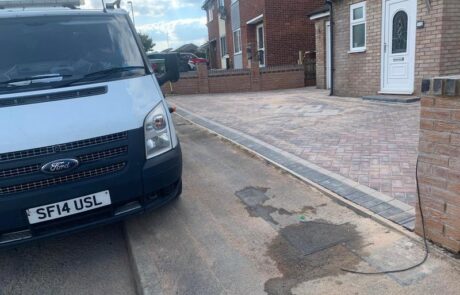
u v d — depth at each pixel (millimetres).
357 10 10766
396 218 3523
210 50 32094
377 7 9961
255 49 21234
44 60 3740
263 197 4398
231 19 24500
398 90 9711
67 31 4004
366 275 2814
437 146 2859
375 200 3941
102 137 3174
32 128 3039
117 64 3896
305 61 17172
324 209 3957
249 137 7148
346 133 6711
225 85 16969
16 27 3883
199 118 9883
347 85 11570
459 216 2797
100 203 3215
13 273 3357
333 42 11922
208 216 4020
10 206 2955
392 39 9672
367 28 10398
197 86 16875
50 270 3377
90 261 3488
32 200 3002
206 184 4941
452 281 2654
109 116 3256
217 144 6996
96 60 3879
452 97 2682
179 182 3896
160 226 3879
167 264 3209
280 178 4957
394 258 2973
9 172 2947
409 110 8211
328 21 14023
